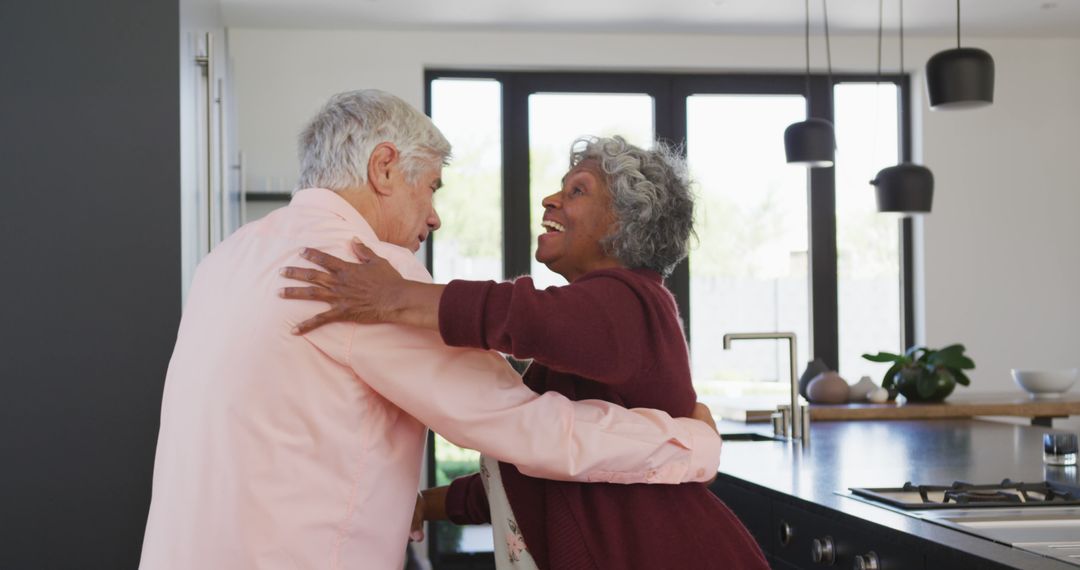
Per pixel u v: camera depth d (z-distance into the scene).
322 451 1.32
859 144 6.07
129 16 2.38
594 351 1.35
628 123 5.92
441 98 5.82
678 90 5.92
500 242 5.83
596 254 1.56
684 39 5.77
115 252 2.36
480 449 1.37
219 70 3.33
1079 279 6.03
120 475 2.34
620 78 5.88
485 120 5.85
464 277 5.82
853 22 5.56
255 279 1.36
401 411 1.41
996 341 5.98
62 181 2.35
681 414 1.50
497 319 1.29
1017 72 6.00
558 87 5.85
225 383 1.32
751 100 6.01
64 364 2.34
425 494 1.78
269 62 5.50
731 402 4.27
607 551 1.39
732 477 2.61
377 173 1.48
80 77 2.37
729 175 6.00
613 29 5.62
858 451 3.07
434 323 1.31
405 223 1.52
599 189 1.54
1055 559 1.57
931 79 3.97
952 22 5.61
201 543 1.29
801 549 2.28
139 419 2.35
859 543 2.01
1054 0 5.22
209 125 2.79
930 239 5.96
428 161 1.53
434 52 5.62
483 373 1.37
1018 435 3.52
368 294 1.32
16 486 2.32
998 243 5.99
